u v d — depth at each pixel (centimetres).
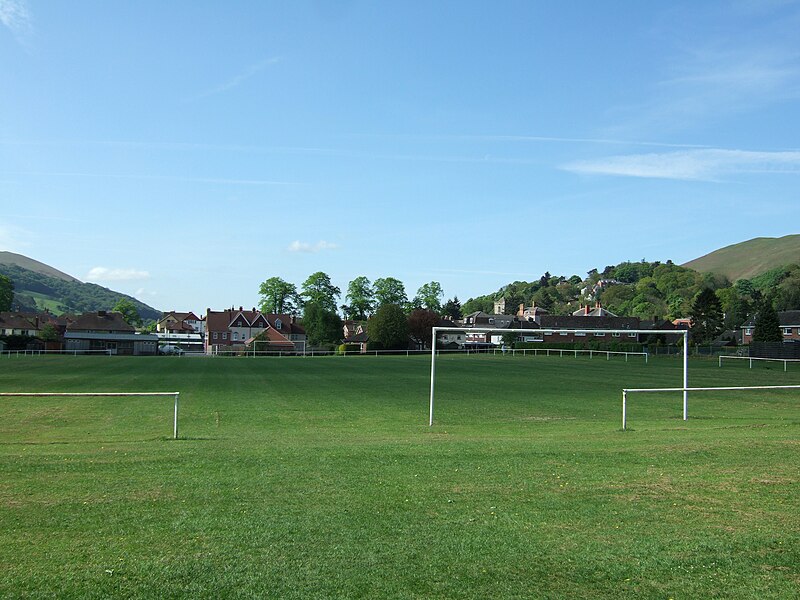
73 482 1123
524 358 7925
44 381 3966
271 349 10450
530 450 1438
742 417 2519
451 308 17300
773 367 5994
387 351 9831
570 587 681
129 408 2733
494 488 1073
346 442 1694
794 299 12456
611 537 827
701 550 780
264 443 1669
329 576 703
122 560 745
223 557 754
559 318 11744
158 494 1037
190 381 4066
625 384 4056
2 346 9375
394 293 14200
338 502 988
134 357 7906
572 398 3203
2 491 1055
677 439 1636
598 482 1110
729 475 1155
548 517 910
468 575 709
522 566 734
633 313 14825
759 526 867
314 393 3384
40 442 1791
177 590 670
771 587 682
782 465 1238
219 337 12862
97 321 12438
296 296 14125
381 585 682
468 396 3278
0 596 652
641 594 666
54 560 745
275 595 659
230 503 982
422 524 877
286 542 804
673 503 979
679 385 4012
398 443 1636
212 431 2084
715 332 9575
